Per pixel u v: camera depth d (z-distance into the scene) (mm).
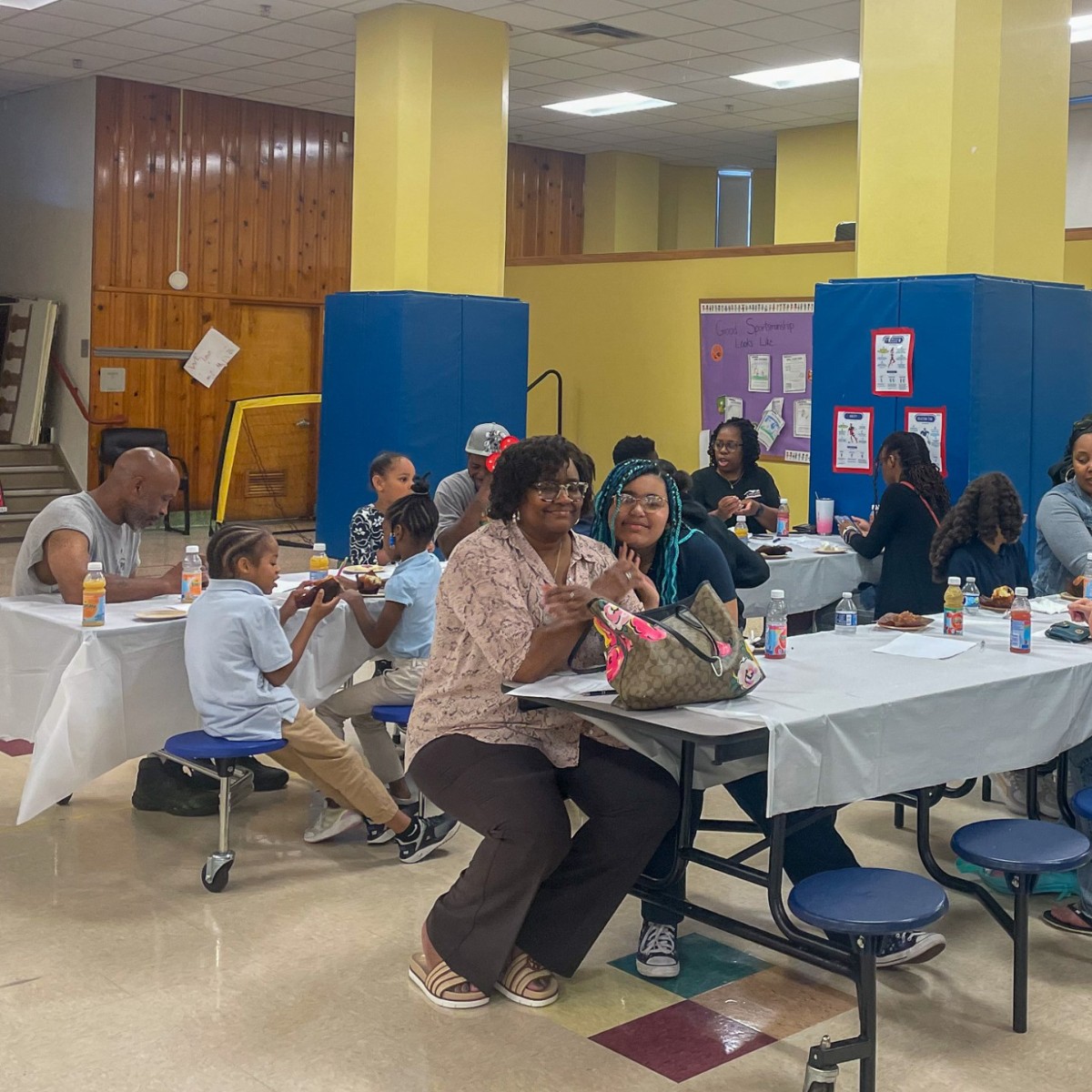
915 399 6691
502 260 9430
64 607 4223
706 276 10633
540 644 3072
